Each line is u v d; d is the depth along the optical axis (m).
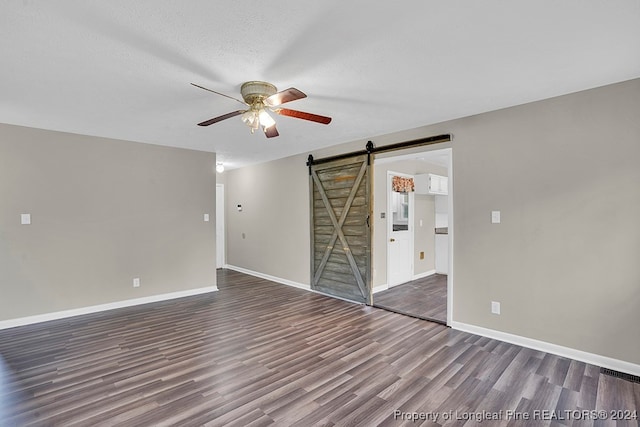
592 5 1.61
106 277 4.28
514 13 1.67
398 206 6.11
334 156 4.74
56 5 1.55
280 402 2.17
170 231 4.85
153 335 3.36
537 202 2.97
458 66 2.28
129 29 1.78
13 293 3.65
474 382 2.41
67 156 4.00
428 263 6.52
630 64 2.27
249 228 6.63
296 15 1.67
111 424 1.95
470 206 3.39
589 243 2.72
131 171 4.50
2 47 1.95
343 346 3.07
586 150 2.72
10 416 2.02
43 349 3.01
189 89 2.61
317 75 2.39
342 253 4.73
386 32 1.84
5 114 3.27
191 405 2.14
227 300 4.70
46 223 3.86
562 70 2.36
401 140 3.96
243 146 4.87
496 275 3.22
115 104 2.96
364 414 2.04
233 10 1.62
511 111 3.11
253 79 2.44
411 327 3.57
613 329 2.61
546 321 2.93
